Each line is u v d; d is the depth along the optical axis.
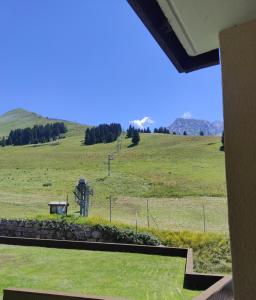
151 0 1.33
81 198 24.06
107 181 44.66
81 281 8.35
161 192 37.72
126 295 7.12
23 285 7.88
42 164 65.50
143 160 62.16
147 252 12.52
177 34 1.48
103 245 13.23
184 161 58.84
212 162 56.84
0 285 7.81
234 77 1.25
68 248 13.66
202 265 12.31
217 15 1.27
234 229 1.17
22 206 29.30
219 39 1.33
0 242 14.91
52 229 17.17
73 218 17.64
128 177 47.22
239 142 1.20
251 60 1.23
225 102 1.25
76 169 57.16
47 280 8.41
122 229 16.05
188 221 22.91
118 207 29.78
